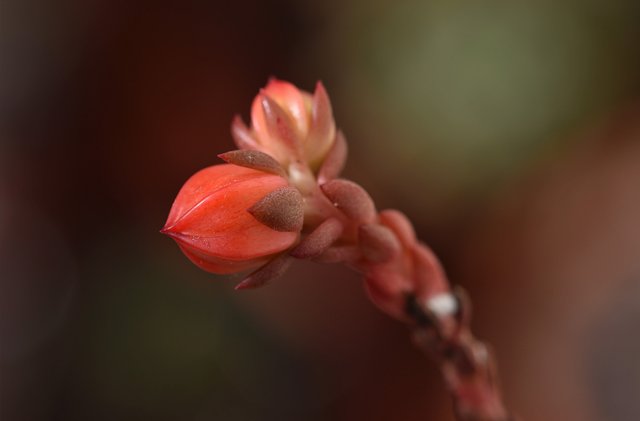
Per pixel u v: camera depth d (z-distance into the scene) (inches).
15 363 11.8
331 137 5.3
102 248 12.9
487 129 11.8
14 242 12.7
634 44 11.9
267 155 5.1
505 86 11.7
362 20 12.5
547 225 12.5
